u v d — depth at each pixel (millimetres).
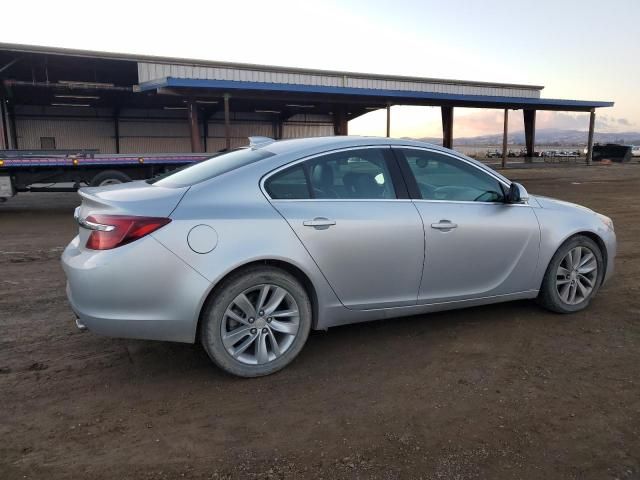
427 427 2883
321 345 4004
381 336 4172
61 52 23875
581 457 2623
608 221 4926
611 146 42969
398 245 3779
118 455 2627
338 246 3576
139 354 3838
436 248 3939
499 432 2834
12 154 11828
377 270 3750
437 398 3201
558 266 4539
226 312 3320
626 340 4086
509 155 47812
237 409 3076
